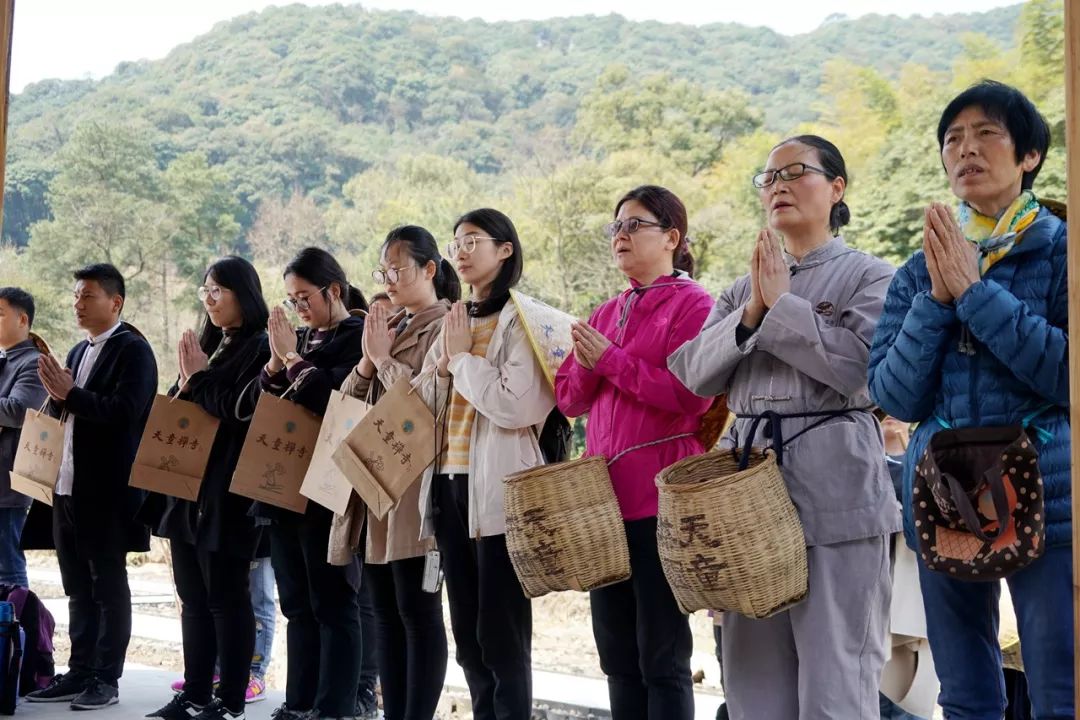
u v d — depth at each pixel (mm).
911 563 3707
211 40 59062
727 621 3047
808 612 2863
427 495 3961
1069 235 2385
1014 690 3609
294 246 39188
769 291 2912
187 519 4723
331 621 4445
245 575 4695
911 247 23984
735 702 3008
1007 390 2570
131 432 5172
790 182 3080
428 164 37812
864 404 2957
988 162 2668
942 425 2652
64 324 36969
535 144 42125
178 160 43344
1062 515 2488
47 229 39625
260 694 5340
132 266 39500
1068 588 2467
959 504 2426
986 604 2656
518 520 3305
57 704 5113
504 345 3898
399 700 4227
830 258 3068
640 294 3602
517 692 3744
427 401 4074
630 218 3596
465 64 56344
